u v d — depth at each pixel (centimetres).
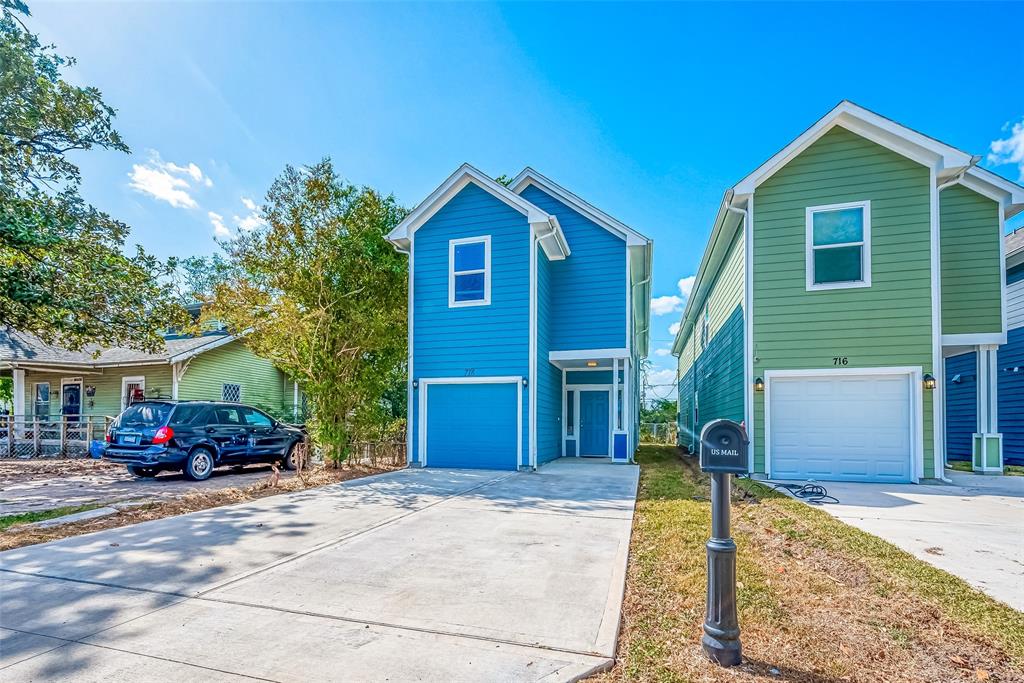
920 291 941
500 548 512
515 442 1132
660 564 454
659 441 2798
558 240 1212
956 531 555
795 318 989
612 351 1272
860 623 329
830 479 955
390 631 333
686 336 2303
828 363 968
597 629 332
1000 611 338
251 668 288
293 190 1185
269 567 459
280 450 1215
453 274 1205
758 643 307
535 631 330
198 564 469
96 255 1199
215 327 1581
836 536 510
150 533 577
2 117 1074
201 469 1049
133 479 1074
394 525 608
